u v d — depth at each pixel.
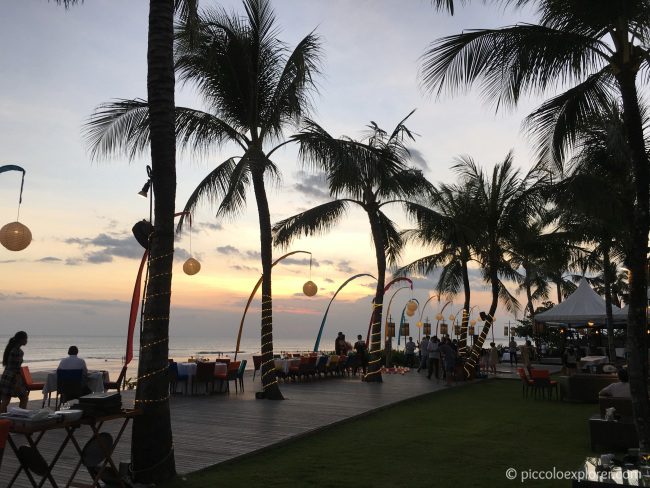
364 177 12.65
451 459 7.30
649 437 6.13
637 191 6.45
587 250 21.77
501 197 19.94
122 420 9.59
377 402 12.59
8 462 6.49
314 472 6.53
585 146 14.05
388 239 20.42
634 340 6.32
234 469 6.63
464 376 19.84
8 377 9.50
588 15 6.40
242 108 13.18
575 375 13.84
